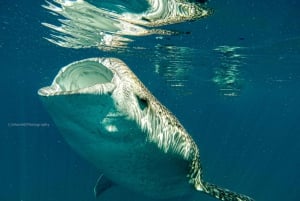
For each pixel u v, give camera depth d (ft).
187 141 21.59
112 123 13.39
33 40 56.85
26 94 204.33
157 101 19.26
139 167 17.08
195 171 23.35
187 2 27.55
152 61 65.57
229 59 55.98
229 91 115.44
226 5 28.04
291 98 135.74
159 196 21.86
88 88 11.73
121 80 14.49
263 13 30.27
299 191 135.03
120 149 14.93
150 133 16.53
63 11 36.60
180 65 66.49
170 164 19.56
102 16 34.88
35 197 104.37
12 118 367.45
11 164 302.86
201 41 43.21
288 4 27.94
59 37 51.39
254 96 132.46
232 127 347.97
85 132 13.30
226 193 22.54
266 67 64.18
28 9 38.45
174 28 36.50
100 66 14.40
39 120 364.38
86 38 48.88
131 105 14.61
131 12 31.71
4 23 46.78
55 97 11.41
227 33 38.14
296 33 37.45
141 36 42.91
